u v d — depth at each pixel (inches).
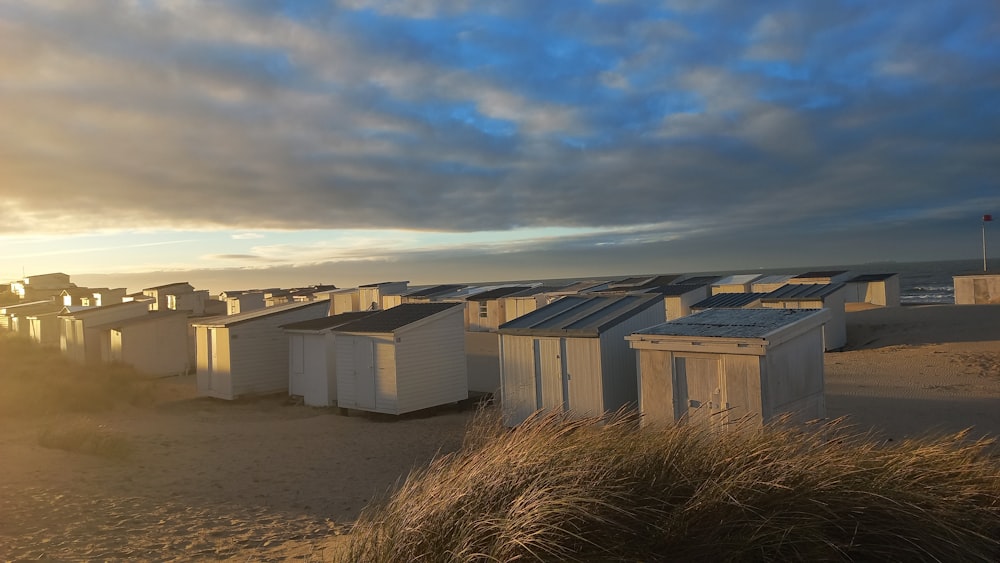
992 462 214.2
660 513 164.2
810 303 1024.9
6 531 261.3
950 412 537.6
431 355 672.4
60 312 1312.7
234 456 475.8
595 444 192.5
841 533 162.9
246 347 807.1
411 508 178.5
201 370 843.4
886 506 166.4
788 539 154.9
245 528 285.6
